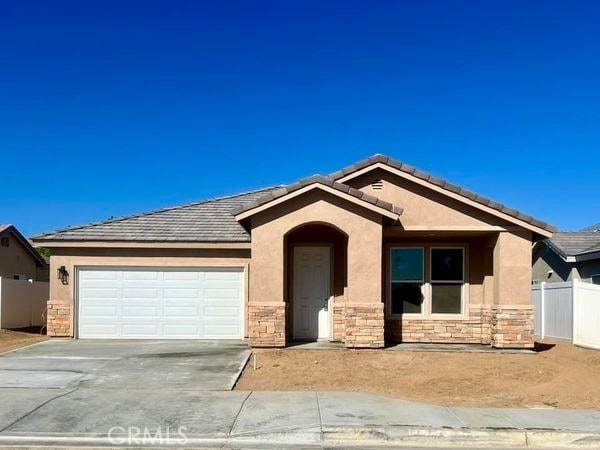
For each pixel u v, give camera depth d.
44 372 12.20
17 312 22.62
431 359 13.76
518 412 9.53
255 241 14.66
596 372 12.95
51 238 18.06
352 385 11.48
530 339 14.98
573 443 8.30
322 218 14.59
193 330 18.22
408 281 16.69
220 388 10.84
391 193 15.49
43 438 8.08
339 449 7.95
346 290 15.13
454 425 8.59
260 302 14.65
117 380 11.45
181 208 20.41
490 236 15.91
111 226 18.84
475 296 16.47
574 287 17.34
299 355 13.93
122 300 18.23
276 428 8.45
